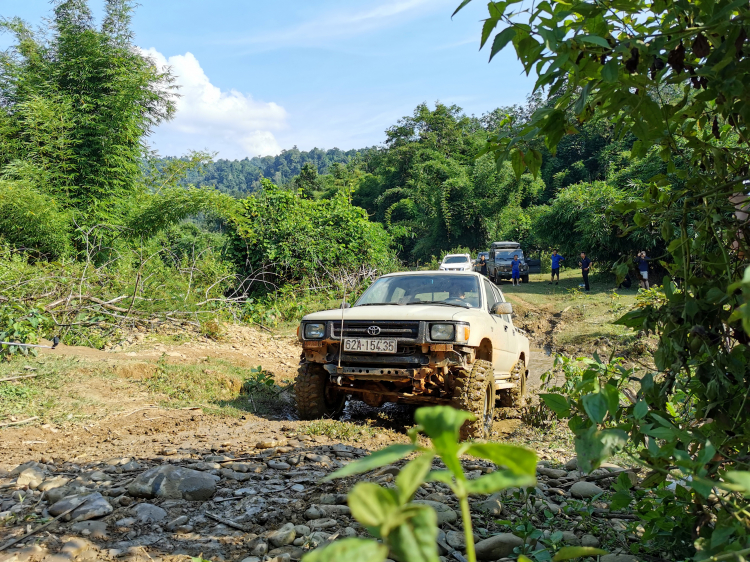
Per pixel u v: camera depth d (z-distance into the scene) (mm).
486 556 2920
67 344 9477
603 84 1786
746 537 1336
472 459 4805
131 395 6863
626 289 22453
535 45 1621
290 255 20062
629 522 2852
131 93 18578
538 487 4004
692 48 1718
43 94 17953
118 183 18406
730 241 2006
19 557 2785
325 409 6859
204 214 19922
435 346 5875
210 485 3789
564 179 59125
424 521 492
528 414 6969
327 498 3654
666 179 2344
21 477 3953
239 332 12688
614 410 1232
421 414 527
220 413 6449
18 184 14727
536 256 41750
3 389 6238
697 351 1916
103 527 3215
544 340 15781
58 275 10852
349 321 6309
